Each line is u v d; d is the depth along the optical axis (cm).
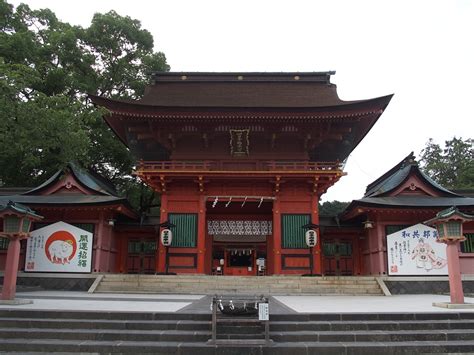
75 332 1226
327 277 2656
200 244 3034
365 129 3428
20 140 1912
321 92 3528
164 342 1183
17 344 1162
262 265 3406
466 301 1980
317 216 3084
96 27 4566
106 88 4831
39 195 2955
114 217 3047
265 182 3155
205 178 3081
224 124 3150
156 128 3192
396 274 2722
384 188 3095
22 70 2003
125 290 2558
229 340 1155
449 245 1820
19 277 2711
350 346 1160
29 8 4188
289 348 1142
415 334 1252
